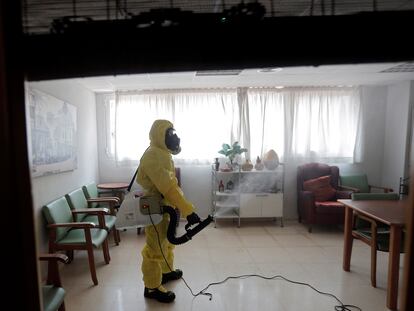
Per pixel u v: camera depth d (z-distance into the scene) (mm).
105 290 2174
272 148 3982
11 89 522
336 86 3938
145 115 3928
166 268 2279
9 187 524
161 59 609
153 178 1938
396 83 3844
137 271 2486
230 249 3000
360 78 3441
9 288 542
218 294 2127
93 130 3852
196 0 599
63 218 2387
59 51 592
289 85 3838
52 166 2475
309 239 3312
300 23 597
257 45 604
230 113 3963
